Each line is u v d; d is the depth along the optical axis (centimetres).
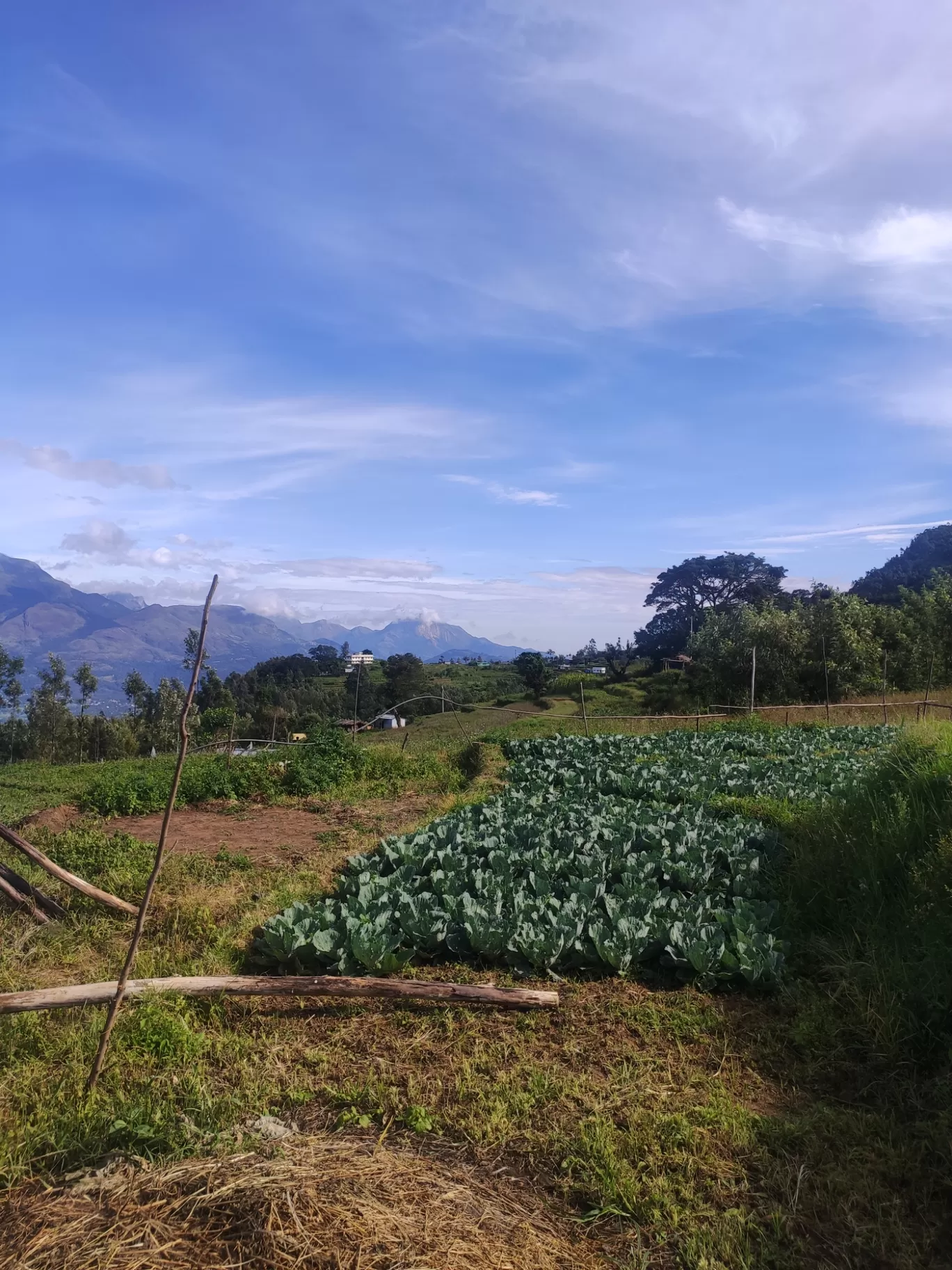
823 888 700
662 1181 358
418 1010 527
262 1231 301
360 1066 459
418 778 1614
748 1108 426
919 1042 478
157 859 433
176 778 432
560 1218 342
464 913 657
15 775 2002
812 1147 386
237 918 715
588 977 596
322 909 688
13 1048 470
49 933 671
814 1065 466
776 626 3478
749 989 571
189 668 464
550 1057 472
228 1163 348
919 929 567
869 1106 429
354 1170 351
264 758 1672
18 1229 315
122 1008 489
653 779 1366
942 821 689
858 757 1596
